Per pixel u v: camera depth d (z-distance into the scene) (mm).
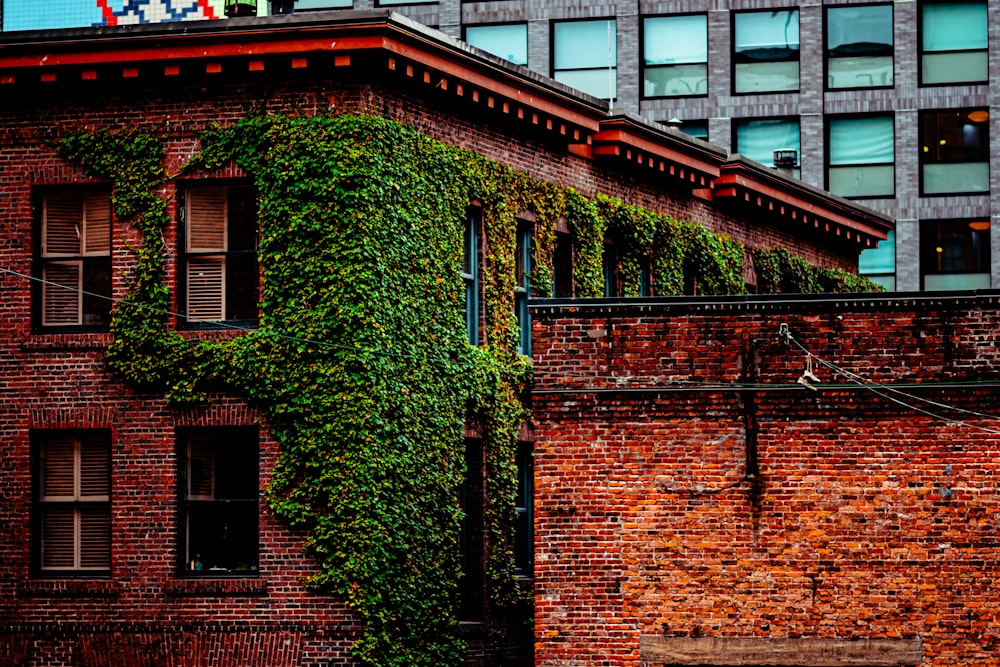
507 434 46312
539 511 38562
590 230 51000
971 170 81562
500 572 45781
